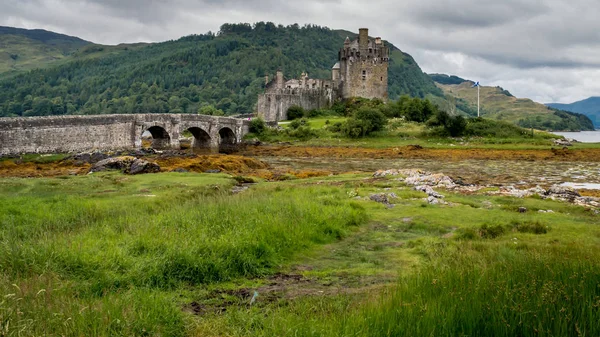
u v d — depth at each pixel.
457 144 96.88
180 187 40.19
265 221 21.92
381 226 26.73
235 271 16.80
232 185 44.44
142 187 39.53
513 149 88.88
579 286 12.10
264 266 17.84
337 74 152.62
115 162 52.81
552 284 12.32
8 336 9.72
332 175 55.06
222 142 104.06
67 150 66.31
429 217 28.61
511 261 15.71
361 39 143.50
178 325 11.64
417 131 107.81
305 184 45.31
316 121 123.94
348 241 23.23
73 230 21.67
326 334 10.65
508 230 25.12
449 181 43.59
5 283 12.52
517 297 11.80
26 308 11.02
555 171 64.12
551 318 10.68
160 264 15.60
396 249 21.70
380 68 144.00
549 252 18.08
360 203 32.34
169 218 22.16
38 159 60.41
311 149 94.50
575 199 36.59
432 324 10.81
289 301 14.20
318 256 20.34
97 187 39.06
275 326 11.21
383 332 10.59
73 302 11.72
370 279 16.98
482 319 10.97
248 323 11.91
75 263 14.81
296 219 23.69
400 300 12.18
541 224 25.83
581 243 21.67
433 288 13.07
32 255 14.82
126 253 16.30
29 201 28.78
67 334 10.15
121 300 12.09
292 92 137.88
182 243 17.30
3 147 59.38
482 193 38.28
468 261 16.52
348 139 103.56
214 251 17.11
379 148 93.88
